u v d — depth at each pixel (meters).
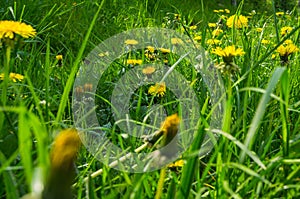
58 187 0.46
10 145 0.90
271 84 0.74
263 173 0.81
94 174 0.86
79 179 0.90
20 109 0.55
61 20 2.04
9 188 0.64
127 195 0.75
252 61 1.24
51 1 2.17
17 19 1.86
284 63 1.19
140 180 0.69
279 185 0.84
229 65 0.99
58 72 1.45
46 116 0.99
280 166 0.93
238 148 0.98
